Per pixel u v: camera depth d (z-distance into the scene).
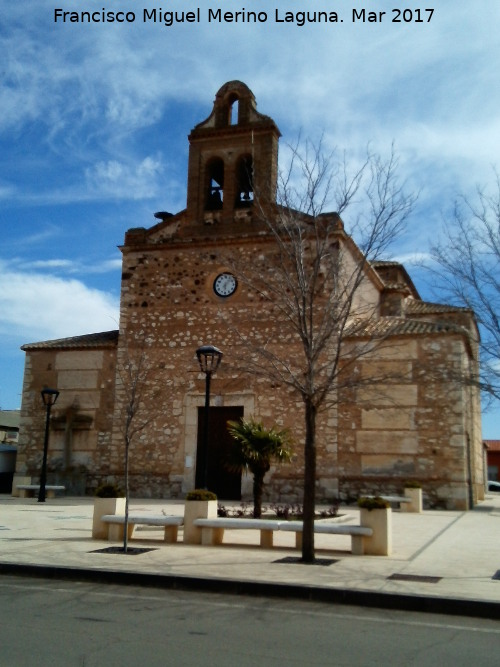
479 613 7.74
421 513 19.78
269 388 23.44
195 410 24.25
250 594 8.79
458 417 21.31
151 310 25.47
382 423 21.97
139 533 14.71
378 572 9.83
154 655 5.88
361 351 13.18
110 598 8.36
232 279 24.59
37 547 11.84
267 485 22.77
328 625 7.22
